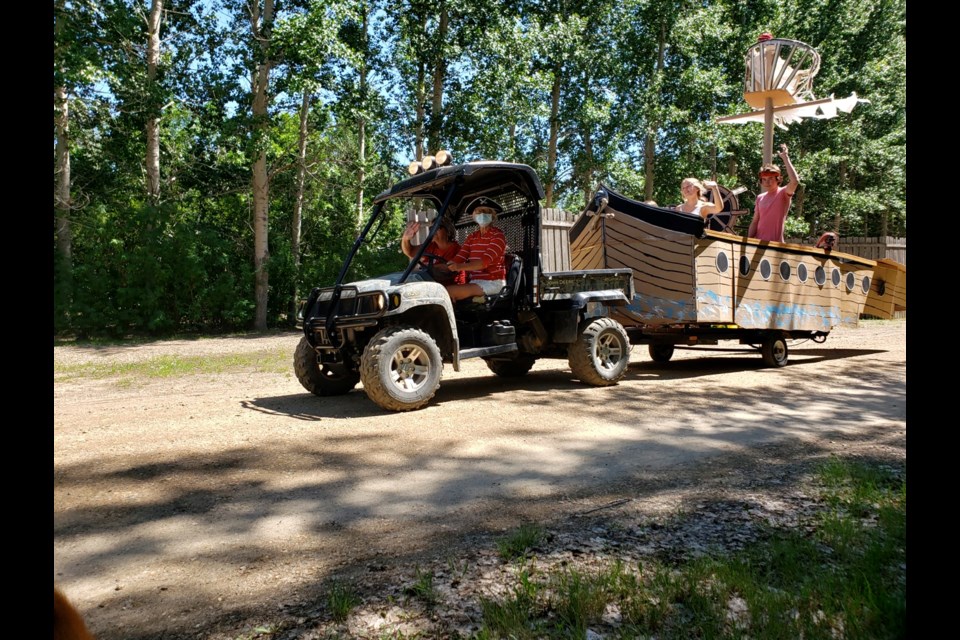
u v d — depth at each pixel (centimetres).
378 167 2370
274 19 1880
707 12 2436
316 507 336
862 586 219
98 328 1658
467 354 636
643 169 2783
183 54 1975
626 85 2403
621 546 273
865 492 331
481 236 675
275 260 1994
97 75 1633
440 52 1978
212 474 396
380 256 1958
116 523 314
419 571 251
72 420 566
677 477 379
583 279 741
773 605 209
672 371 889
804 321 945
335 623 212
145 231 1739
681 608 216
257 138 1870
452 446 461
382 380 564
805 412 580
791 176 945
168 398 696
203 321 1911
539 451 446
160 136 2139
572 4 2412
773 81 1015
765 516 306
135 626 214
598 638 197
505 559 261
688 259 786
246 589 241
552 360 1030
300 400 663
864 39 2891
